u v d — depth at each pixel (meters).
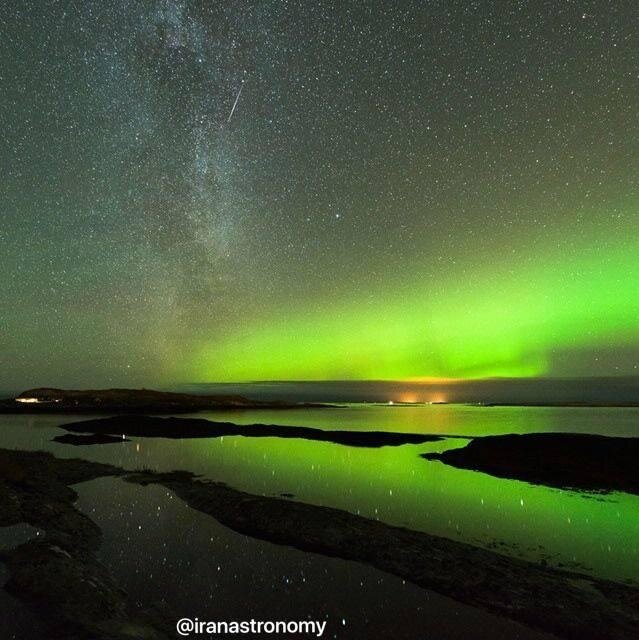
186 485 16.86
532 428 45.31
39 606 6.91
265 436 36.03
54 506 12.78
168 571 9.07
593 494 16.05
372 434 36.97
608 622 7.07
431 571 8.98
